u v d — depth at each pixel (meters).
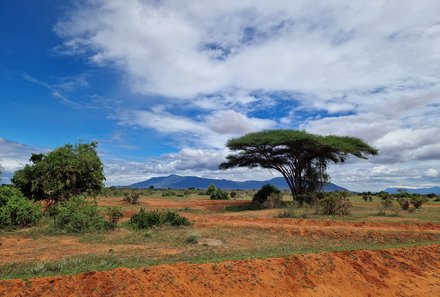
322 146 38.41
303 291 10.49
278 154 42.66
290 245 15.56
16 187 23.30
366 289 11.34
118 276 8.90
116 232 17.30
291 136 37.47
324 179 43.31
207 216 26.45
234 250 13.73
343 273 11.81
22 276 9.23
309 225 21.59
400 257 13.71
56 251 12.59
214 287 9.52
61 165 23.92
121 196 52.44
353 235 18.34
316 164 43.12
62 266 10.23
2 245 13.62
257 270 10.70
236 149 41.81
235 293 9.56
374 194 73.31
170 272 9.52
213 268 10.18
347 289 11.14
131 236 16.06
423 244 16.08
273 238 17.38
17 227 18.06
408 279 12.35
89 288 8.42
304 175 43.38
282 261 11.46
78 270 9.76
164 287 8.96
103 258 11.40
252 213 30.02
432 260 14.09
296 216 26.08
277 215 27.16
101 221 18.09
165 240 15.38
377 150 41.94
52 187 23.31
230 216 26.20
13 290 8.07
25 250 12.68
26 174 23.88
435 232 19.25
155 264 10.49
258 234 18.14
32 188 23.20
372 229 19.67
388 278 12.19
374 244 16.83
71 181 24.16
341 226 21.17
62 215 17.52
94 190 25.70
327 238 18.00
